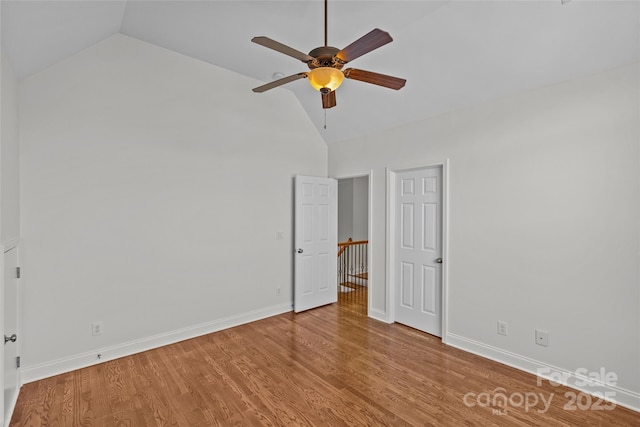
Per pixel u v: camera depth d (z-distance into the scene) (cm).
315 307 450
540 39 230
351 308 449
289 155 431
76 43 259
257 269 399
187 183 341
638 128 213
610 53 216
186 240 340
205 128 354
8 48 197
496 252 288
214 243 361
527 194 267
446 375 263
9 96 212
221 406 223
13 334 214
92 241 285
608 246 226
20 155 250
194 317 346
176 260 333
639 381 215
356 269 633
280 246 422
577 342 241
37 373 258
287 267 431
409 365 281
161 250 324
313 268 447
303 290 434
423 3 239
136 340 308
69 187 273
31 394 236
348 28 274
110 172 294
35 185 258
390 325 382
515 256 275
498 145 285
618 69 220
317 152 465
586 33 214
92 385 249
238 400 229
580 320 240
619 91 220
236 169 379
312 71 200
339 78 200
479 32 247
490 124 291
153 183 319
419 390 241
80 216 279
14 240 225
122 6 249
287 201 430
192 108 345
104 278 291
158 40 310
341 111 405
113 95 296
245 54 335
